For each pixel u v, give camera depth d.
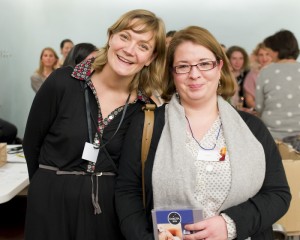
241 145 1.31
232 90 1.48
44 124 1.54
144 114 1.42
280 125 2.76
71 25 5.25
